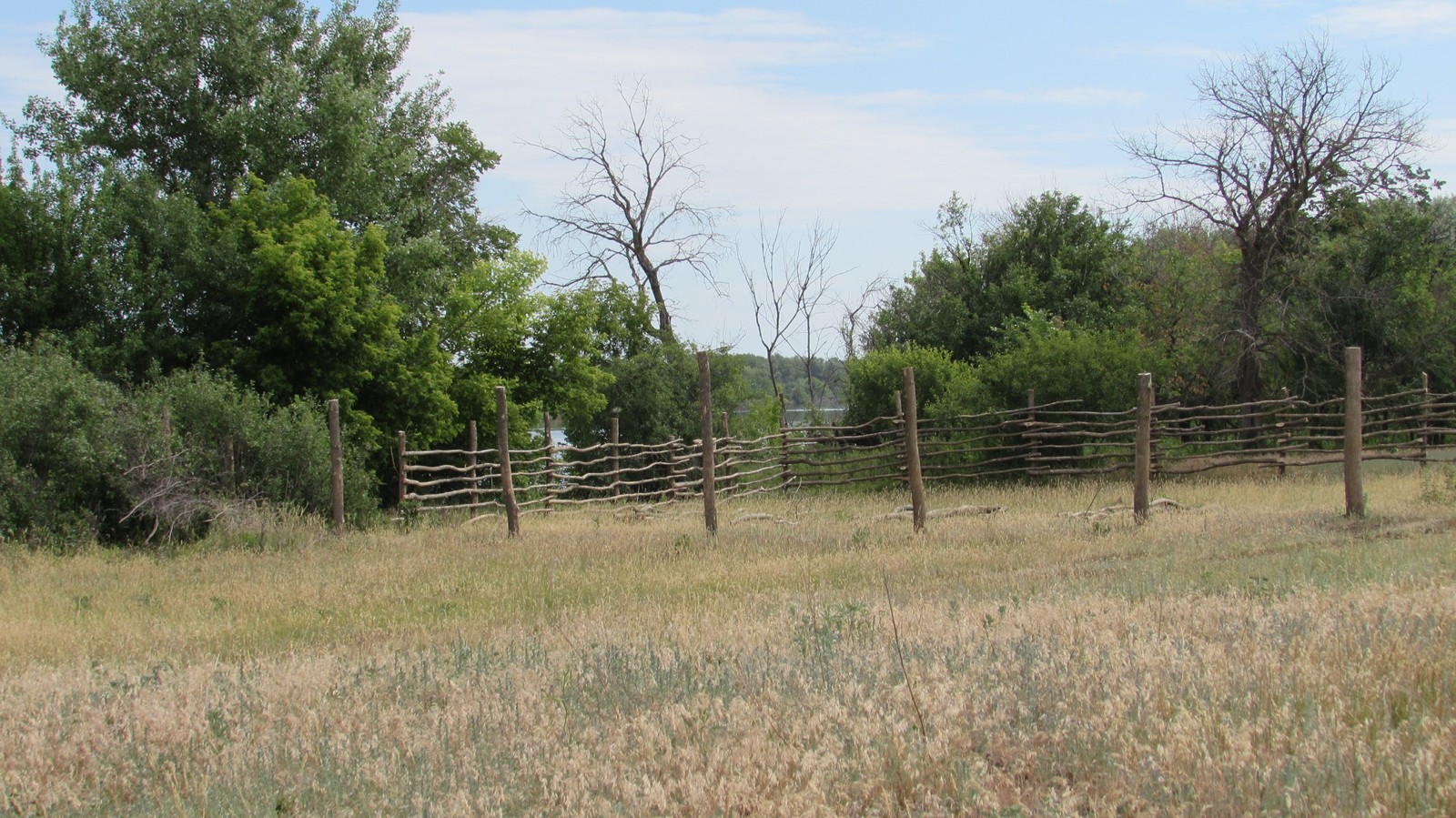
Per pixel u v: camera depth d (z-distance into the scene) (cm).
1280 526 1336
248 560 1364
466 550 1427
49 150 2405
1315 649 595
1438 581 847
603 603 990
